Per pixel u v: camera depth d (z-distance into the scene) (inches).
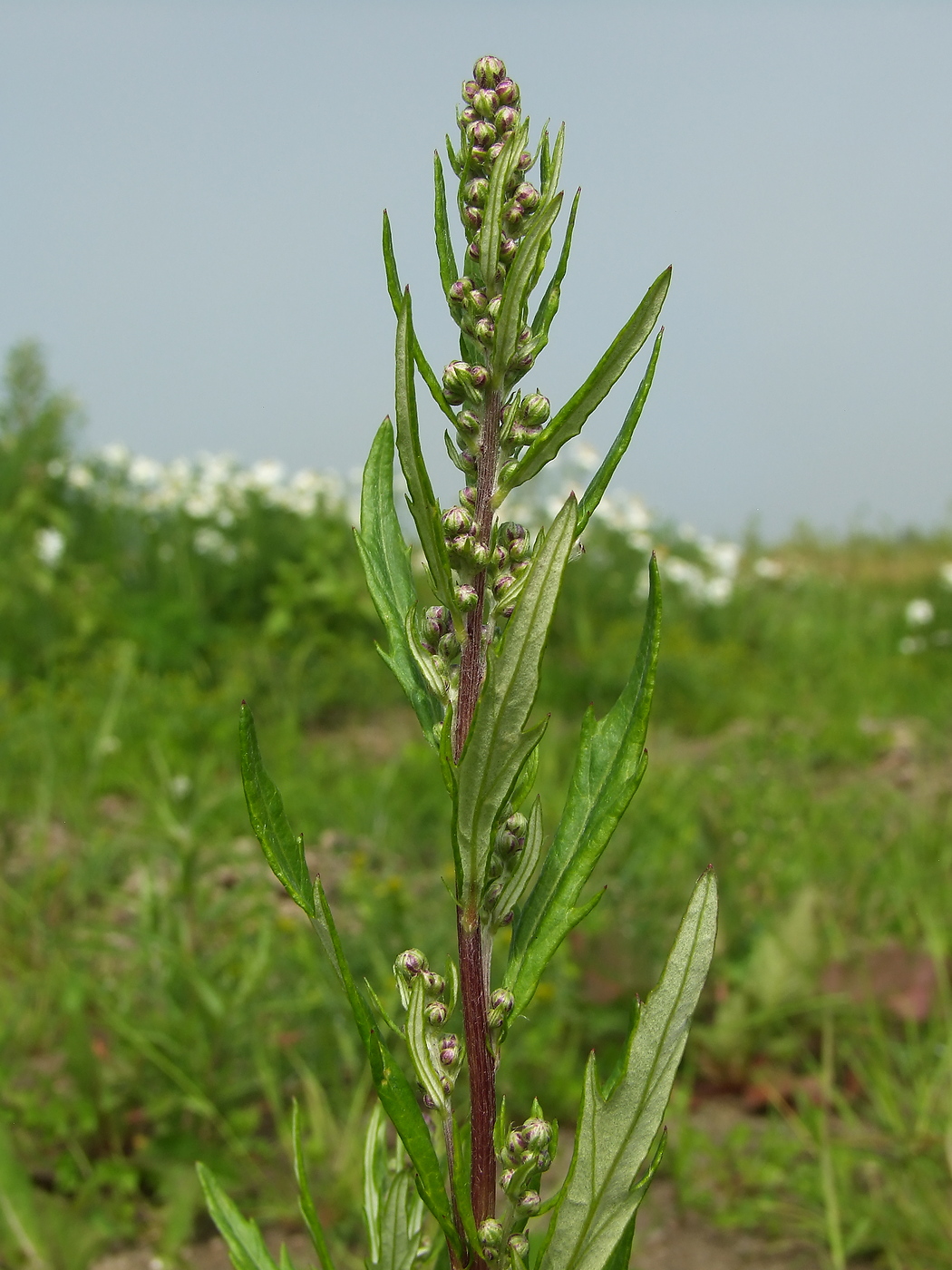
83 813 211.6
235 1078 126.0
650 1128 40.4
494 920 42.6
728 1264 109.0
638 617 445.7
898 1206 110.8
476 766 39.8
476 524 42.1
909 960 141.1
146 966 141.4
